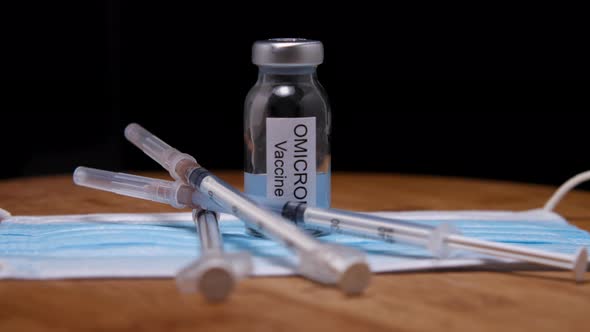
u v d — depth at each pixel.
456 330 0.33
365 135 0.72
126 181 0.43
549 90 0.70
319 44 0.40
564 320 0.33
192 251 0.38
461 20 0.69
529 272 0.37
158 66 0.72
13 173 0.74
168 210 0.45
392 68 0.70
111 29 0.73
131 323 0.33
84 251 0.38
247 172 0.42
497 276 0.37
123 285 0.36
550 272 0.37
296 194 0.41
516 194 0.49
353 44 0.70
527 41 0.69
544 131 0.70
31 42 0.73
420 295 0.35
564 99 0.70
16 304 0.34
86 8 0.73
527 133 0.70
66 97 0.74
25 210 0.45
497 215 0.44
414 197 0.48
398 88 0.71
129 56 0.72
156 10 0.71
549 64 0.69
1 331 0.33
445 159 0.71
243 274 0.34
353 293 0.35
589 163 0.70
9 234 0.40
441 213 0.44
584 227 0.43
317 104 0.41
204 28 0.70
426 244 0.37
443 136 0.71
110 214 0.43
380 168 0.72
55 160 0.75
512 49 0.69
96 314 0.34
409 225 0.37
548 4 0.69
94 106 0.75
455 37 0.69
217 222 0.41
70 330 0.33
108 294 0.35
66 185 0.50
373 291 0.35
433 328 0.33
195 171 0.41
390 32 0.70
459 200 0.47
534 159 0.71
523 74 0.70
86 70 0.74
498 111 0.70
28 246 0.39
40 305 0.34
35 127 0.74
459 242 0.37
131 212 0.45
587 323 0.33
